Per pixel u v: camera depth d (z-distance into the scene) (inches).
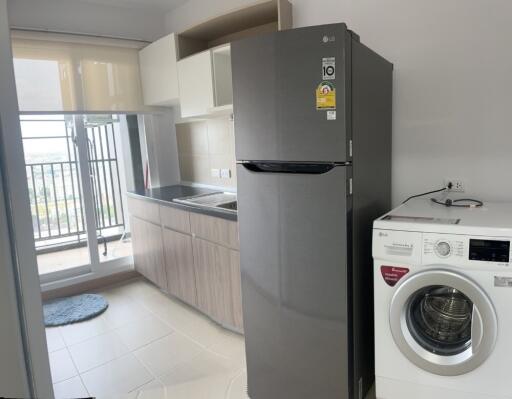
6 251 20.5
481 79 81.7
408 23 89.4
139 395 87.5
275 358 80.0
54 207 176.2
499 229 61.1
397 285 69.4
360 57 71.6
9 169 22.4
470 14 81.2
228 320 109.7
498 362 63.3
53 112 134.0
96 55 141.9
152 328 118.7
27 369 23.2
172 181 168.7
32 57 129.2
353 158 70.2
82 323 123.8
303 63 68.1
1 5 22.1
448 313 70.4
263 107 73.7
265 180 75.4
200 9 142.4
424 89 89.1
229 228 102.8
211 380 91.9
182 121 159.2
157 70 141.6
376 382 74.3
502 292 61.7
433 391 69.1
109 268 156.5
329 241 69.9
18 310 22.6
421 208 79.5
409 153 93.0
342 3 99.5
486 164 83.6
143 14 154.6
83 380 93.9
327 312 71.9
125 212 176.6
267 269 78.0
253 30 123.3
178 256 126.8
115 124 172.6
